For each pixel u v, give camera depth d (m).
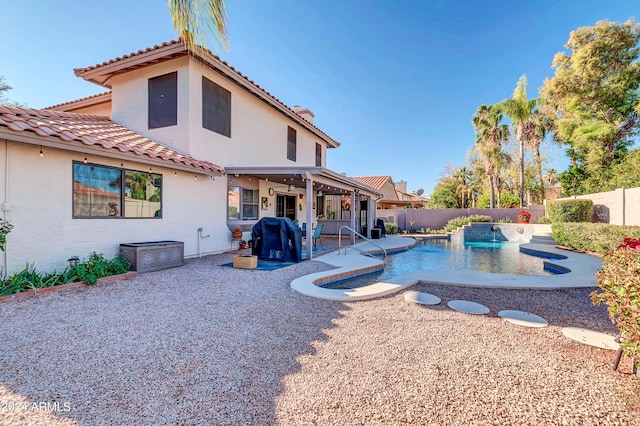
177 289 5.84
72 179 6.55
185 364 3.02
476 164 30.56
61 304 4.79
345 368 3.00
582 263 9.11
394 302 5.38
